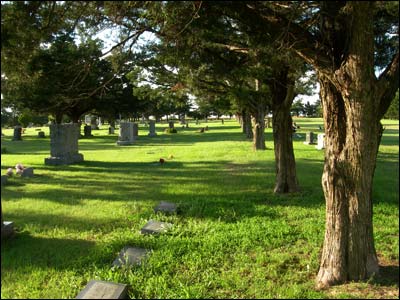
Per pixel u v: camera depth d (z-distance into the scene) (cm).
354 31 435
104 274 509
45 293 465
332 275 480
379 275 492
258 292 464
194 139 3341
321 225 726
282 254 582
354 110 455
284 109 1026
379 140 478
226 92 1273
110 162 1770
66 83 620
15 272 520
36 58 550
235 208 853
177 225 729
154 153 2164
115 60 661
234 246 617
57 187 1129
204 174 1390
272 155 1914
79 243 638
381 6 474
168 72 1166
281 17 482
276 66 702
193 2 455
